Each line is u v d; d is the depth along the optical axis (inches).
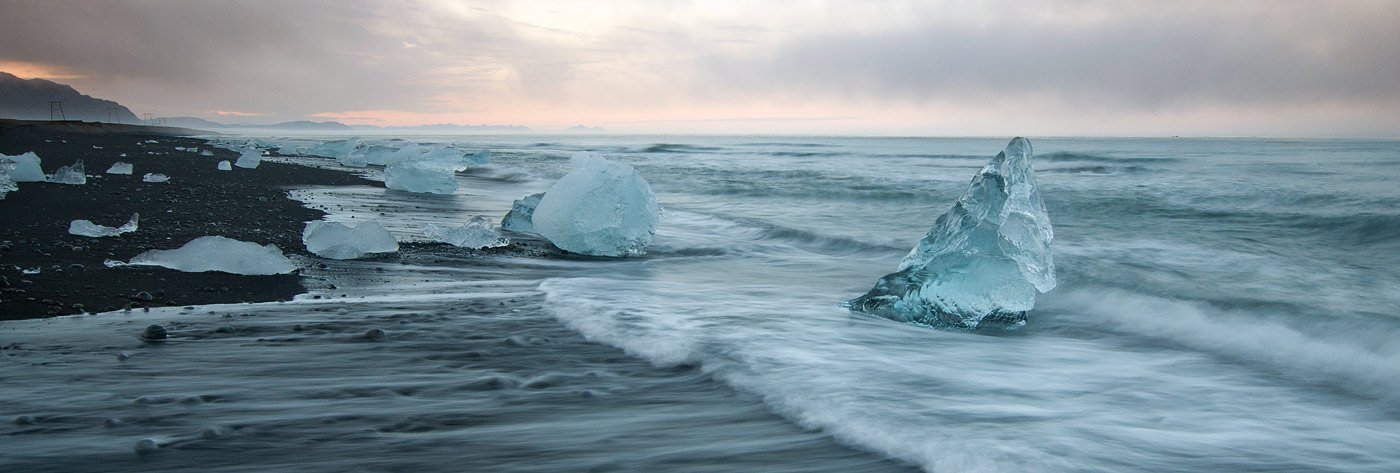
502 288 254.1
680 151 1785.2
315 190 617.9
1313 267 302.7
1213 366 168.6
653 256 343.0
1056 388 149.6
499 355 165.3
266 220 390.6
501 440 113.0
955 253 214.4
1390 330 190.4
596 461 105.6
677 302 232.2
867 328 200.5
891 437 117.3
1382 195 537.3
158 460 101.0
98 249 283.6
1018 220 218.5
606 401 135.0
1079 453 113.5
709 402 135.5
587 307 218.1
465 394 136.3
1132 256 333.4
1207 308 222.2
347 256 298.0
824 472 104.6
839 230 429.4
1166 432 125.2
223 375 144.2
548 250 344.2
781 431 120.7
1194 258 327.0
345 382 141.6
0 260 255.3
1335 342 185.0
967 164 1107.3
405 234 372.2
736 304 230.7
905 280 214.7
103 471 97.0
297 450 106.0
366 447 108.1
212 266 254.7
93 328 180.7
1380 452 118.9
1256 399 144.9
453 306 219.8
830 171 932.6
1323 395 147.8
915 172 895.1
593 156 364.8
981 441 116.4
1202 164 948.0
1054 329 207.3
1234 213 469.1
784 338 185.3
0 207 400.8
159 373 144.3
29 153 544.7
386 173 675.4
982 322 204.7
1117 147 1646.2
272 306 212.5
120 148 1249.4
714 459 108.1
